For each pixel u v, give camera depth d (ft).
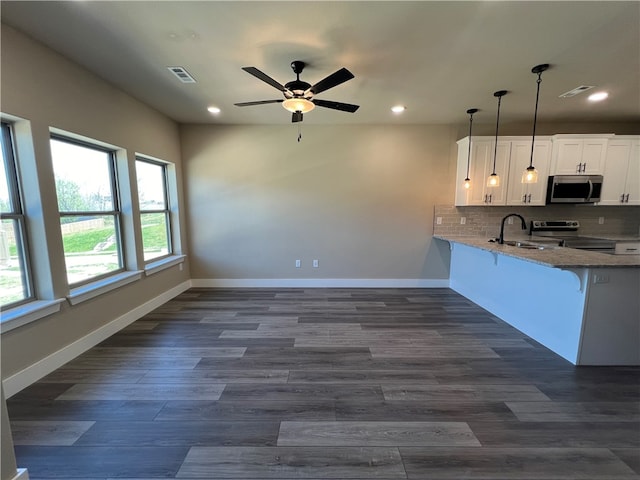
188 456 5.03
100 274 10.04
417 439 5.41
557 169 13.64
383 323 10.91
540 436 5.47
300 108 8.51
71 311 8.27
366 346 9.09
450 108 12.35
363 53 7.91
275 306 12.82
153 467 4.82
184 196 15.29
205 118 13.88
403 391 6.83
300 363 8.07
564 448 5.20
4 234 7.03
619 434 5.51
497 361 8.18
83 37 7.14
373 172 15.19
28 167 7.28
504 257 11.03
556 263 7.47
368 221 15.52
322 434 5.52
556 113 13.00
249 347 9.01
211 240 15.65
